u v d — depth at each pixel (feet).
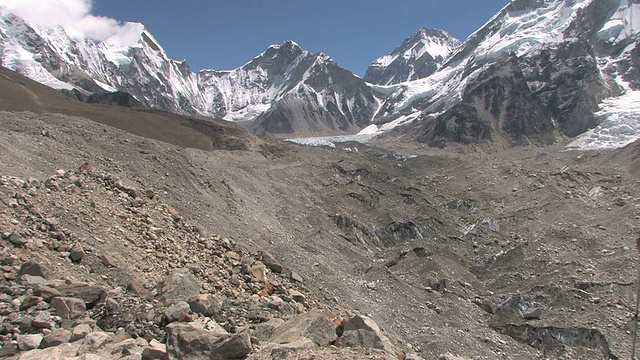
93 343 48.39
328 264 143.54
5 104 263.08
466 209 261.85
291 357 46.55
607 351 117.80
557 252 178.29
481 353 112.98
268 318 62.95
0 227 64.18
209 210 143.23
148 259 74.95
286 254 133.08
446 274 157.99
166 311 56.95
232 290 72.74
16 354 46.68
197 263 79.66
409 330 114.93
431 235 204.74
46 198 76.64
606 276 153.69
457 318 130.62
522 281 159.63
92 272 66.08
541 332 124.88
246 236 138.72
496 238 203.72
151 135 296.71
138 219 86.43
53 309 54.19
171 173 153.69
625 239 185.98
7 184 73.72
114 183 96.32
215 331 54.13
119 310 56.90
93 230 74.74
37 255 63.46
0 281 57.26
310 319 56.03
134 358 45.57
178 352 48.34
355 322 57.82
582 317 133.08
